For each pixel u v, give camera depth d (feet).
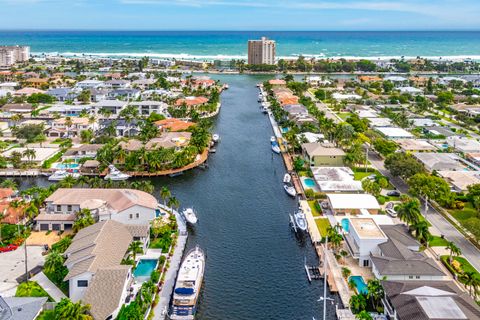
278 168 614.75
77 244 352.69
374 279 333.01
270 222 453.58
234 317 308.81
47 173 578.25
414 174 523.29
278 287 343.46
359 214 453.17
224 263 376.68
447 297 281.33
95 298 288.10
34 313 277.23
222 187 545.03
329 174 549.13
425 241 388.37
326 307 318.24
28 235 404.98
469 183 508.53
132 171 578.25
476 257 370.53
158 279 334.65
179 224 439.63
